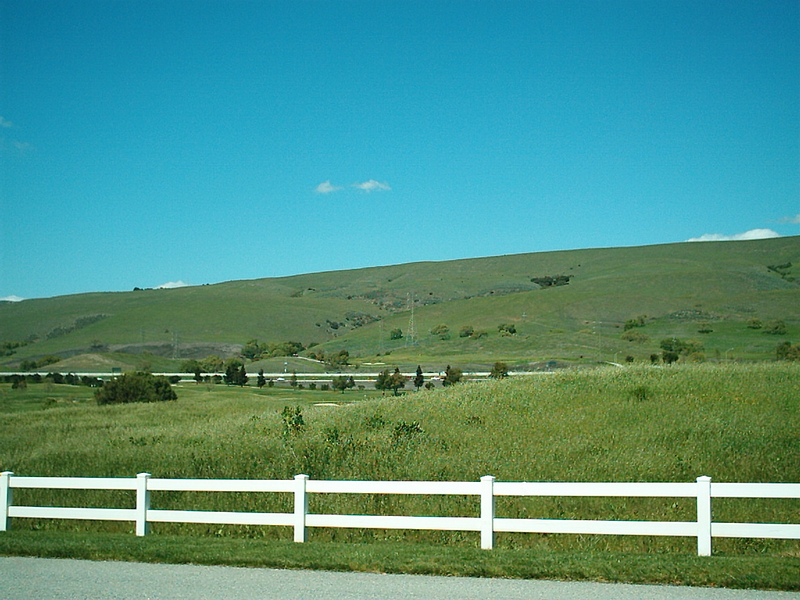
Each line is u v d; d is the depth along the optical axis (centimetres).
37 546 1034
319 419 2611
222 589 826
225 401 5509
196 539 1110
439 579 870
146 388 5550
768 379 2662
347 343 15962
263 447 2084
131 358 13225
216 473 1764
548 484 1016
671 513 1348
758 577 834
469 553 984
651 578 855
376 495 1479
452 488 1045
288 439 2141
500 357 10462
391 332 16362
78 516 1177
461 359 10719
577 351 10069
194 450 2116
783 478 1580
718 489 966
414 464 1730
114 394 5478
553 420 2261
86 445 2411
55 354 16425
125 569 930
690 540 1212
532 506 1409
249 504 1470
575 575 872
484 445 1966
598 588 826
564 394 2655
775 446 1812
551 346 11162
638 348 10256
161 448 2208
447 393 3012
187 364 12150
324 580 868
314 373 10675
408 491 1057
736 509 1361
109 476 1792
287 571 916
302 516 1090
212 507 1470
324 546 1043
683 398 2434
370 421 2366
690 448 1816
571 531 1012
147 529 1173
